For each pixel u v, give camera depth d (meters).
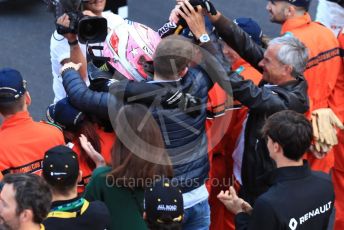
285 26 16.69
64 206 10.87
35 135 13.17
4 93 12.84
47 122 13.78
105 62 13.98
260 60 14.89
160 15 31.12
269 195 11.26
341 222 18.58
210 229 16.45
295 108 13.67
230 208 12.70
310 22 16.75
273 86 13.91
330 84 16.67
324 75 16.41
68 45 16.36
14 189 9.99
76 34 14.60
